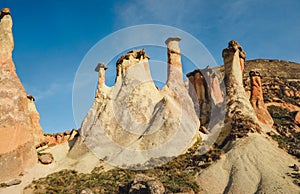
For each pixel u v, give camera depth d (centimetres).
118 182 5009
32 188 5297
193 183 4638
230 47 7162
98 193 4731
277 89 9938
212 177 4747
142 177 4556
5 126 6050
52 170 6062
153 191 4128
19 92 6588
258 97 7112
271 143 5691
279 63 12794
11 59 6862
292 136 6562
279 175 4600
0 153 5766
